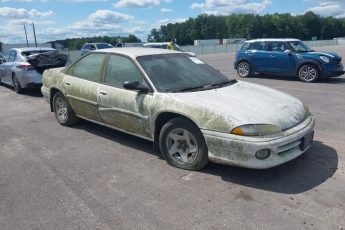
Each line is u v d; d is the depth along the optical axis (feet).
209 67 18.69
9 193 13.30
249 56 46.32
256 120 13.03
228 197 12.49
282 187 13.11
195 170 14.65
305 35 367.25
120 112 16.99
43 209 12.08
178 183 13.67
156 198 12.57
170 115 15.11
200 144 14.05
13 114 26.55
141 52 17.76
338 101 28.22
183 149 14.84
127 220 11.25
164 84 15.87
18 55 36.09
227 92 15.49
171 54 18.24
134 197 12.69
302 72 40.93
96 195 12.94
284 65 42.70
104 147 18.07
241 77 47.19
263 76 47.42
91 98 18.69
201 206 11.93
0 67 39.37
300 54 41.11
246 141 12.64
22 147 18.53
